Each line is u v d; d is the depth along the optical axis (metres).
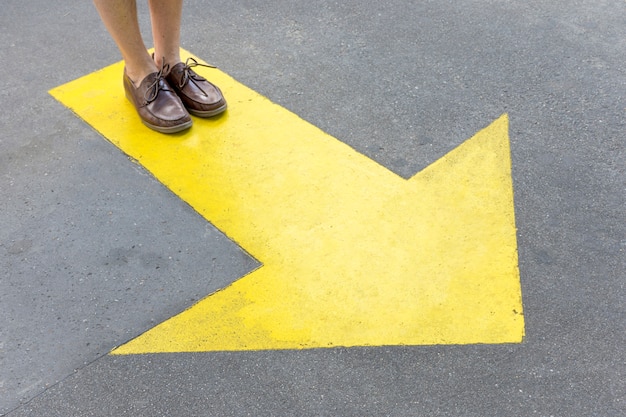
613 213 2.70
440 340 2.27
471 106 3.32
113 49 3.91
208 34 3.97
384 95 3.42
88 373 2.24
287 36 3.92
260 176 2.97
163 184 2.96
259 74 3.63
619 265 2.49
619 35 3.77
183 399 2.15
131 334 2.35
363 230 2.68
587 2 4.06
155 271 2.57
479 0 4.13
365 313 2.37
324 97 3.44
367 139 3.15
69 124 3.34
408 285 2.45
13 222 2.81
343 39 3.87
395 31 3.91
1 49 3.93
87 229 2.76
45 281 2.55
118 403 2.15
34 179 3.02
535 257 2.53
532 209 2.73
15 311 2.45
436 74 3.55
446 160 3.00
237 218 2.77
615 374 2.15
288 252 2.61
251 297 2.45
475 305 2.37
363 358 2.23
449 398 2.11
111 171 3.04
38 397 2.18
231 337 2.32
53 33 4.06
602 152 3.00
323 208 2.79
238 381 2.19
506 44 3.75
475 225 2.67
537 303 2.37
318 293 2.44
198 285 2.50
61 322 2.40
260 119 3.31
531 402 2.08
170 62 3.35
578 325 2.29
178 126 3.21
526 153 3.01
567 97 3.34
